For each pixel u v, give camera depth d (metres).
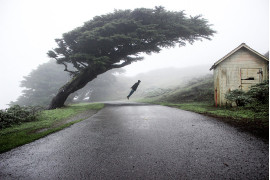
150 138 5.01
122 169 3.20
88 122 8.05
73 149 4.37
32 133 6.43
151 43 19.19
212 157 3.55
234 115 8.11
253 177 2.75
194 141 4.61
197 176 2.85
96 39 16.83
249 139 4.57
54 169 3.31
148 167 3.23
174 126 6.47
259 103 9.95
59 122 8.60
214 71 15.27
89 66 18.48
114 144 4.62
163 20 18.25
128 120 8.13
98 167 3.32
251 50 13.62
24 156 4.03
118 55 20.69
